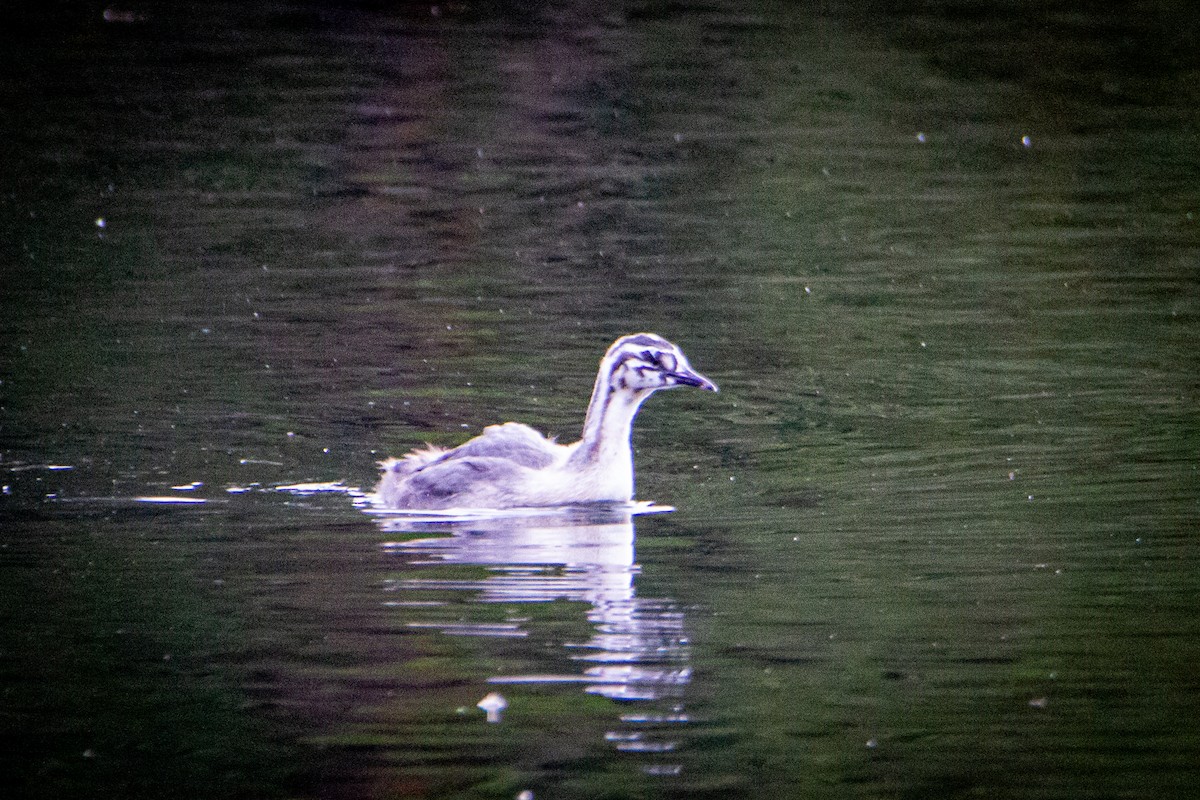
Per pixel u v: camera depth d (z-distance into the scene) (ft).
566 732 36.65
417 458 56.24
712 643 41.60
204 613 43.65
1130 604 43.93
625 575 46.96
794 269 84.79
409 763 35.22
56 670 40.11
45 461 57.62
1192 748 35.70
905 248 88.48
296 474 57.16
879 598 44.70
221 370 68.95
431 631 42.37
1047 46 127.54
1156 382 67.26
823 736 36.32
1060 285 82.02
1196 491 53.83
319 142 107.76
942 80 120.16
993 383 67.72
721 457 59.41
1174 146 106.63
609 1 139.23
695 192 98.78
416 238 90.07
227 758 35.35
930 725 36.96
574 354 71.82
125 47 127.44
